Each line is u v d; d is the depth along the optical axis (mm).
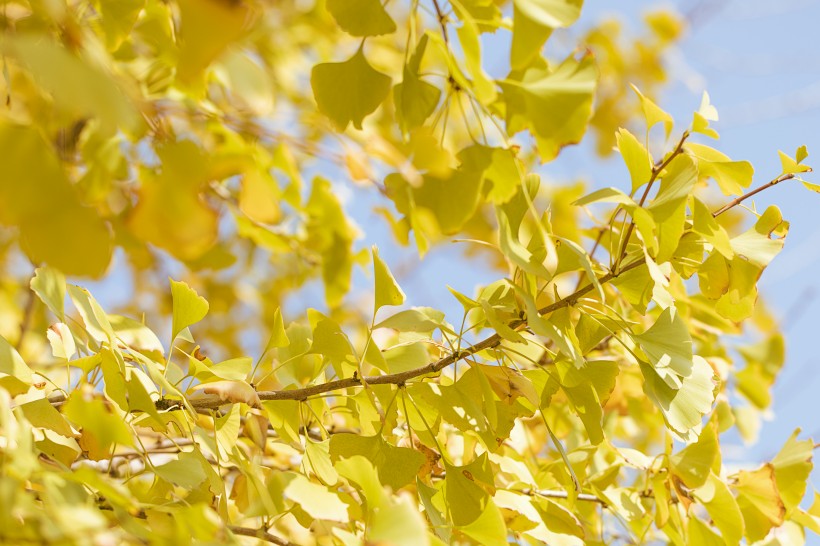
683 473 1840
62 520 1586
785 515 1880
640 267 1795
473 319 1926
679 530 1868
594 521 1973
